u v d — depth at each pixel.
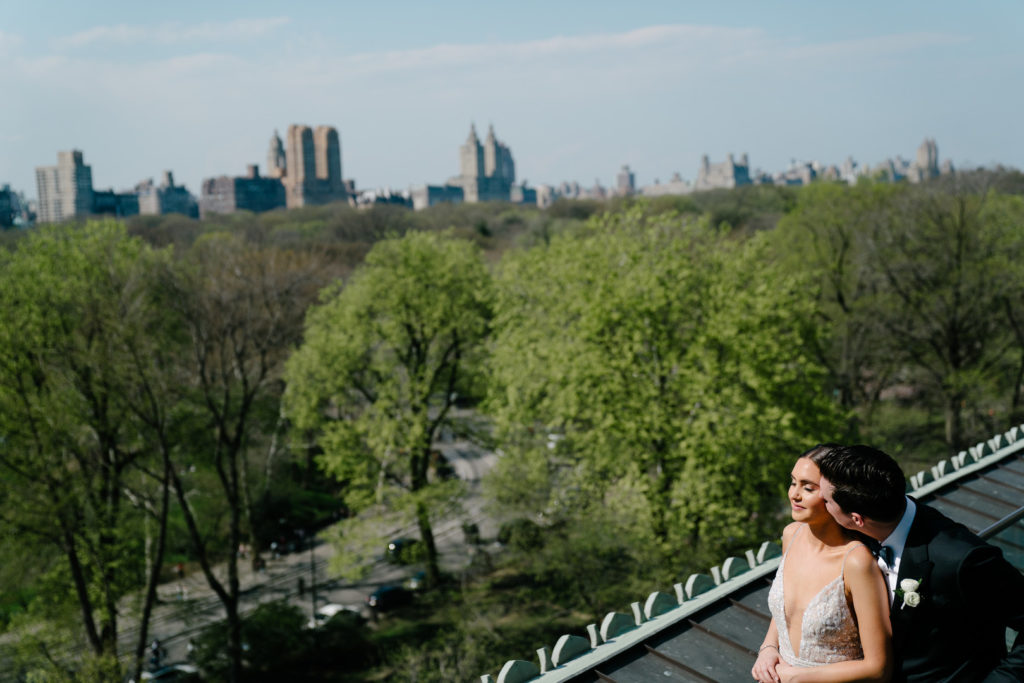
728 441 23.72
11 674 27.73
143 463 32.69
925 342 40.16
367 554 38.62
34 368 27.06
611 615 4.12
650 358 26.84
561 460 31.08
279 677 33.38
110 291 27.88
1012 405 40.03
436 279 39.22
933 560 2.68
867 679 2.75
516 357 30.91
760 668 3.22
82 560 27.89
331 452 40.16
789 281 28.95
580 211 141.25
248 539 51.06
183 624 40.78
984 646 2.72
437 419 40.69
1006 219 38.50
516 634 30.38
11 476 26.83
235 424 40.00
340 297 42.03
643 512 25.08
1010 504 5.62
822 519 2.91
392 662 32.22
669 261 27.28
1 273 28.00
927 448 40.59
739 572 4.87
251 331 33.06
